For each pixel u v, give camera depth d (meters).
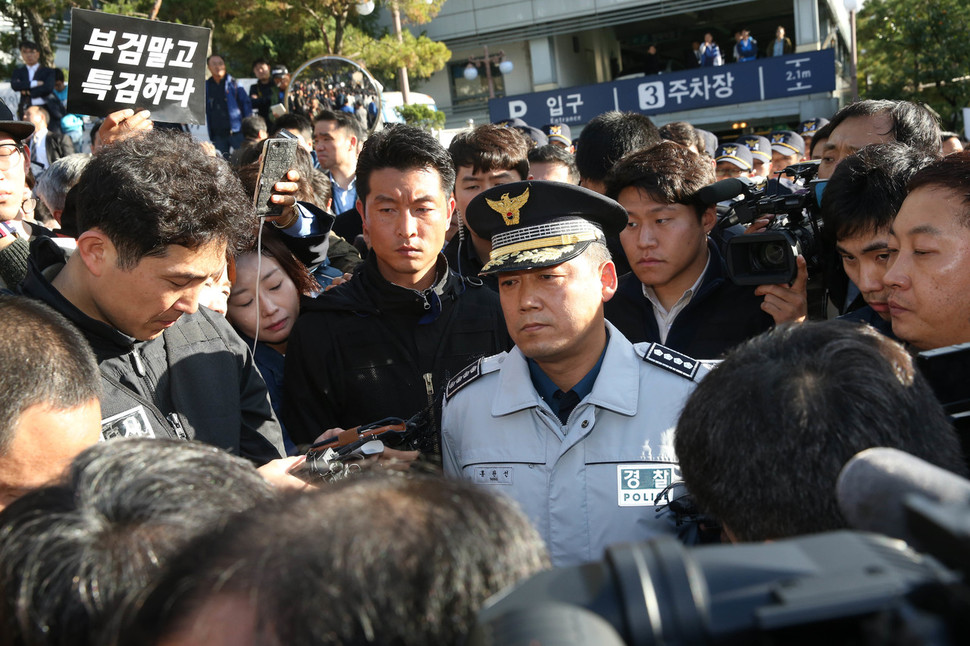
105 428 1.87
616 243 3.24
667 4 23.08
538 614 0.48
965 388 1.24
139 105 2.91
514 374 1.94
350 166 5.54
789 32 29.14
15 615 0.90
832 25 26.55
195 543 0.73
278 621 0.60
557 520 1.83
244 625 0.63
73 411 1.31
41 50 14.77
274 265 2.78
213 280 1.96
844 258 2.12
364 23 18.75
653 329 2.77
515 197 1.83
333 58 8.16
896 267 1.63
